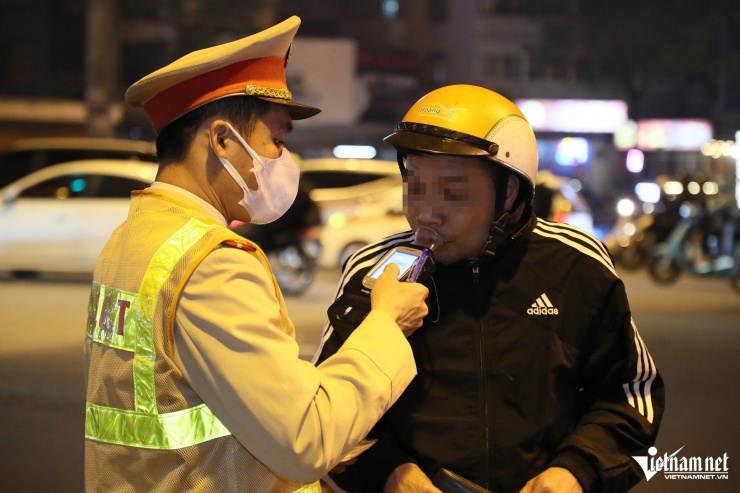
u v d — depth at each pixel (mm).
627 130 38469
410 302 2119
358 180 16812
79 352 8773
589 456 2197
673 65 35844
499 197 2307
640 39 36125
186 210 2016
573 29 36750
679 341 9555
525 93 40438
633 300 13242
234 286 1912
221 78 2031
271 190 2117
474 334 2291
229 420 1895
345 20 40094
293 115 2217
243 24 32281
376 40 40094
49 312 11234
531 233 2379
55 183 13961
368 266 2344
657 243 17016
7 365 8156
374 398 1957
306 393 1880
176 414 1919
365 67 33906
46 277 14922
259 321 1897
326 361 2008
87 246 13766
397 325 2061
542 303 2307
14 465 5402
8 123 30078
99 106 24391
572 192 17750
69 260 13820
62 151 14430
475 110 2275
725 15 35000
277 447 1857
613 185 40938
